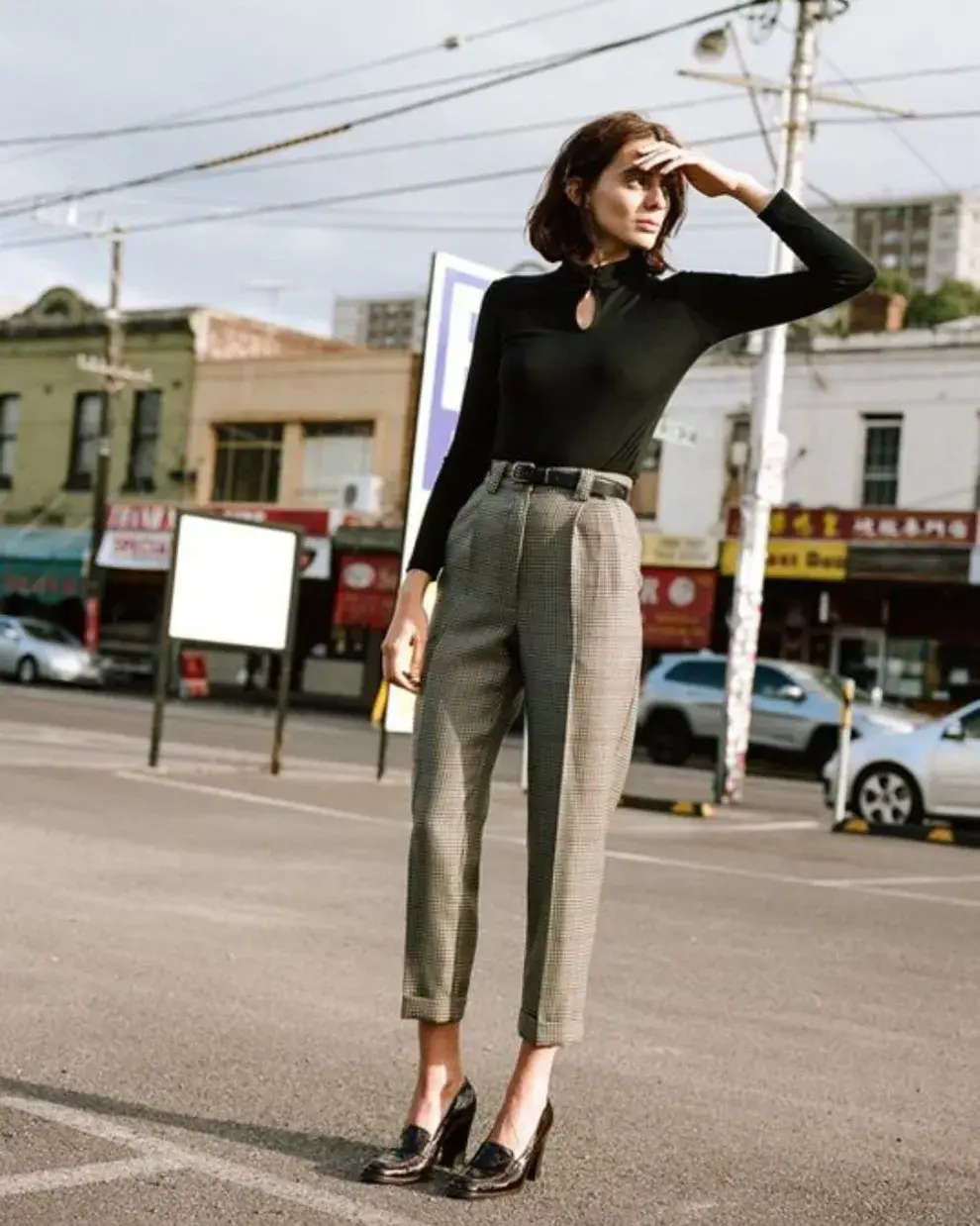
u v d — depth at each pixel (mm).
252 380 41219
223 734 23484
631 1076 5082
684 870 10633
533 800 3729
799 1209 3803
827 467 33062
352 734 27141
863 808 15883
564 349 3703
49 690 35125
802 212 3674
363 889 8711
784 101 18219
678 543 33844
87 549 43062
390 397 39156
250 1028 5398
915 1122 4734
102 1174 3752
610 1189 3844
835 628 33125
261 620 15328
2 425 45719
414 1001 3752
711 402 34219
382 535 37562
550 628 3688
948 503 31906
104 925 7117
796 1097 4938
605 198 3701
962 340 31797
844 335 33031
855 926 8594
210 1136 4121
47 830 10156
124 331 43281
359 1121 4340
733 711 17875
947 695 32031
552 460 3721
